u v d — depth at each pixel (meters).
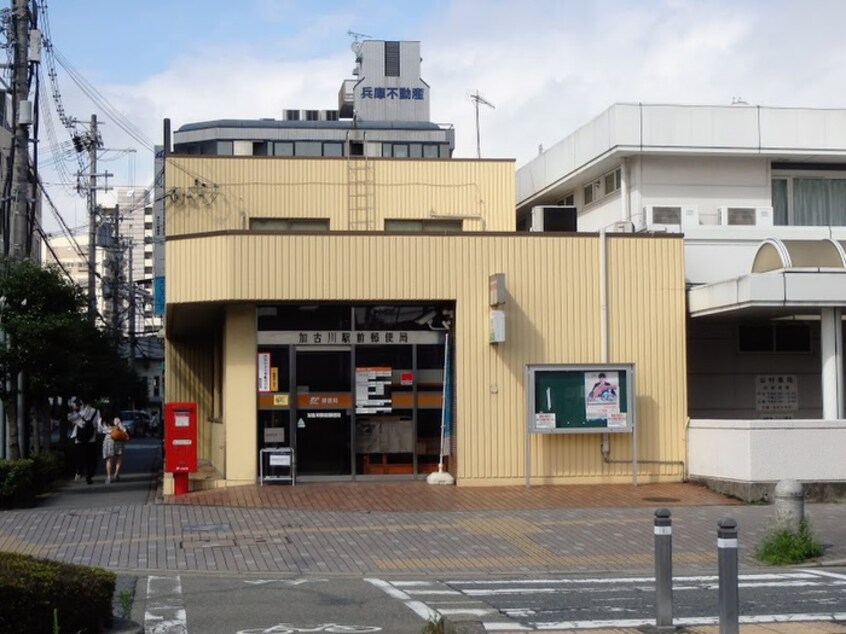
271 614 11.02
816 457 19.70
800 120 27.08
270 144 36.81
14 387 21.86
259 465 21.16
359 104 45.81
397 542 15.85
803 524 14.96
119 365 39.84
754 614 10.82
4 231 27.25
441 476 21.17
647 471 21.66
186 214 26.36
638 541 16.00
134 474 27.55
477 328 21.36
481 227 27.19
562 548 15.49
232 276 20.64
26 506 19.38
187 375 26.94
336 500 19.41
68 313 22.73
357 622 10.61
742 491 19.66
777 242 21.55
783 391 25.95
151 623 10.55
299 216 26.67
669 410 21.83
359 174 26.94
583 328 21.70
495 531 16.72
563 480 21.38
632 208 27.17
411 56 46.53
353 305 21.50
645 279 22.02
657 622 9.85
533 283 21.64
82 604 9.05
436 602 11.70
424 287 21.25
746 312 22.30
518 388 21.41
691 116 26.72
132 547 15.36
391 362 21.61
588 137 28.33
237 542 15.75
